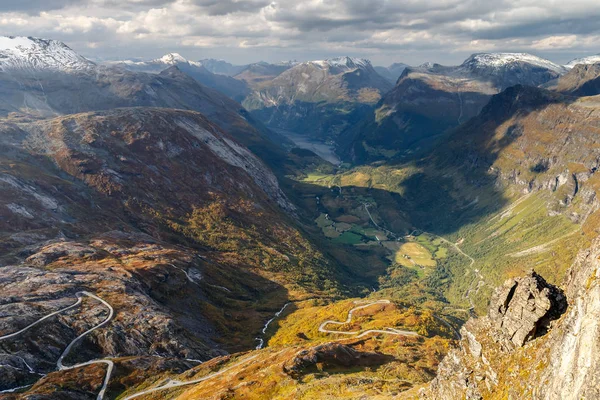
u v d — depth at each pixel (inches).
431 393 2677.2
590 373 1533.0
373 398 3491.6
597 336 1553.9
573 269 2139.5
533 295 2103.8
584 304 1706.4
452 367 2527.1
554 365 1781.5
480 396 2196.1
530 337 2074.3
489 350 2257.6
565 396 1627.7
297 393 4094.5
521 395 1907.0
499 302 2288.4
